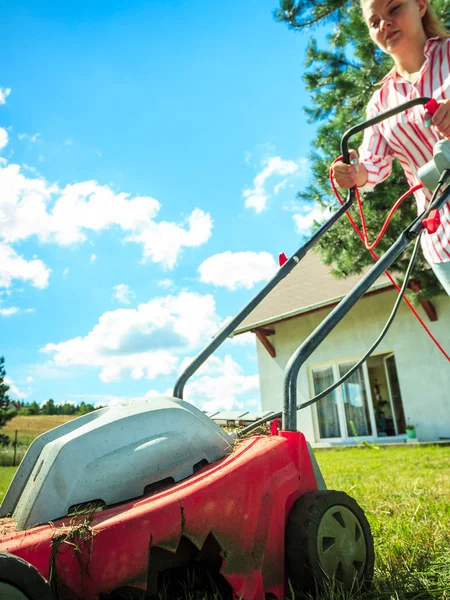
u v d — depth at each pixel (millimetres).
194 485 1271
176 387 1752
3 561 886
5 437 14539
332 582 1335
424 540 1935
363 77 6066
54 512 1198
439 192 1938
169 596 1368
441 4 5266
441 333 9508
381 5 1950
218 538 1253
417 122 1983
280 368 11711
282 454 1452
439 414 9359
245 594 1262
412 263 2051
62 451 1259
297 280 12891
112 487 1261
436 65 1914
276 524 1372
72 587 1062
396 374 10227
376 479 4188
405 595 1440
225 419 2180
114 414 1408
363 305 10617
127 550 1120
